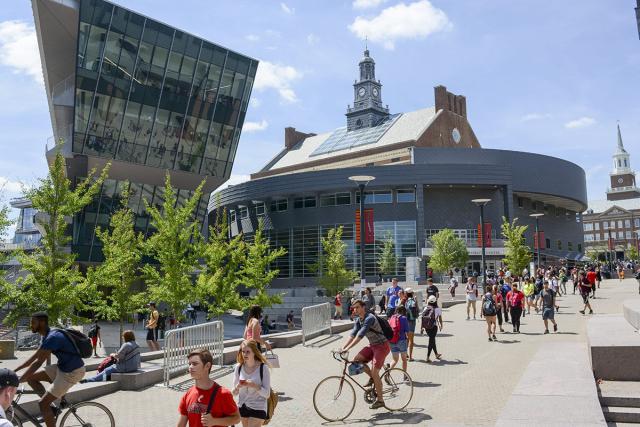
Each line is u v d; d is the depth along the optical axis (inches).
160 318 1218.0
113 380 470.0
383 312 1117.7
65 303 793.6
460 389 430.0
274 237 2849.4
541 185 2933.1
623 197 7096.5
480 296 1610.5
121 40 1674.5
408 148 3233.3
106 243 1182.9
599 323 550.9
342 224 2652.6
